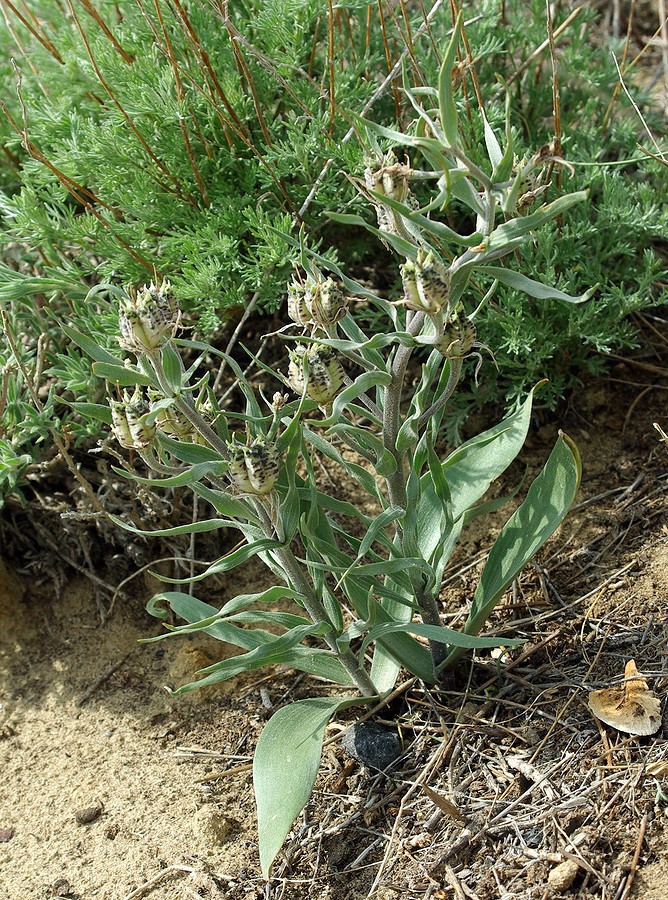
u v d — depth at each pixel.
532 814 0.26
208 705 0.34
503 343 0.36
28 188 0.37
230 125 0.37
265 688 0.34
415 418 0.25
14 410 0.35
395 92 0.36
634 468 0.36
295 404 0.25
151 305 0.21
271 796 0.25
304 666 0.30
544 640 0.31
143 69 0.37
